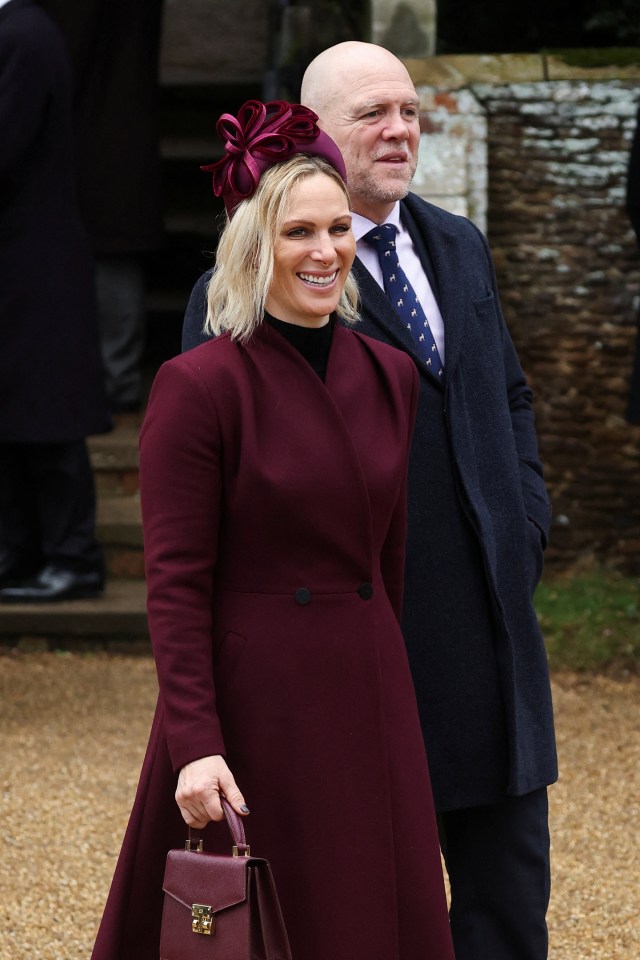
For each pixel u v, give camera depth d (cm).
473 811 977
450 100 2277
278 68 2711
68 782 1608
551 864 1430
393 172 967
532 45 2886
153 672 2034
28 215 1988
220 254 828
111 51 2458
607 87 2356
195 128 3002
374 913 800
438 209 1046
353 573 826
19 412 1983
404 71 984
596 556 2481
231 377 809
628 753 1744
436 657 948
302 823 797
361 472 817
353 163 967
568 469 2469
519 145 2373
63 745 1723
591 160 2378
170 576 799
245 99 3009
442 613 951
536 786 965
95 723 1806
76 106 2455
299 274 809
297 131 805
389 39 2331
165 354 2853
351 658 815
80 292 2036
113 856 1427
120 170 2453
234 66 3162
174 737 785
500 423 991
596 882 1388
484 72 2322
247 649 808
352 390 843
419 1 2308
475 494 962
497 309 1027
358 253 984
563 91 2355
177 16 3177
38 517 2136
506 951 973
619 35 2809
